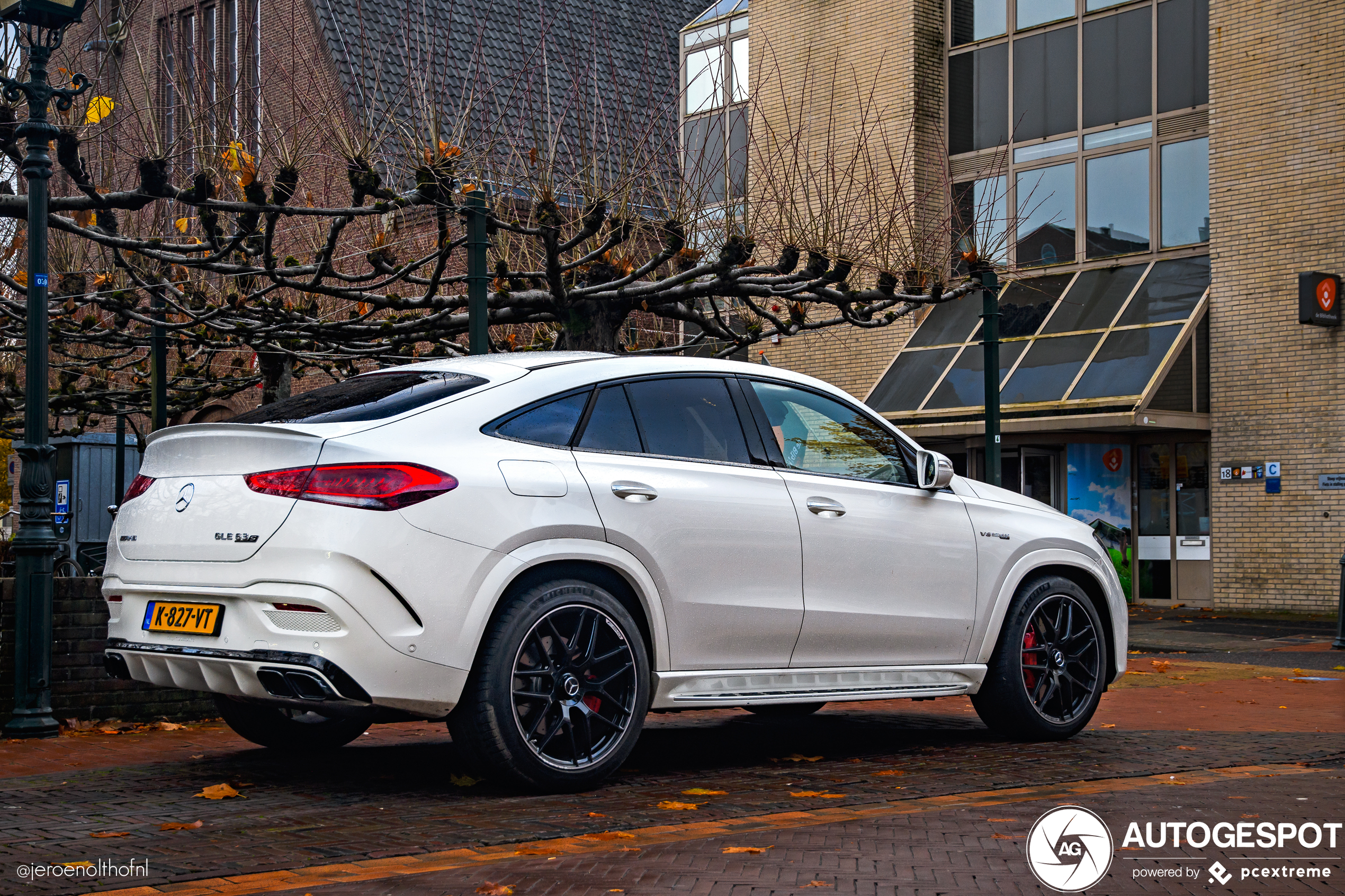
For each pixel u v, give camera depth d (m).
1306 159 18.55
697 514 5.68
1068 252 21.19
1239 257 19.11
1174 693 9.44
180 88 10.08
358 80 10.05
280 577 4.86
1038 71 21.62
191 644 5.12
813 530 6.07
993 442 12.77
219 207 8.47
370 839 4.39
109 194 8.38
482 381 5.45
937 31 22.53
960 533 6.64
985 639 6.69
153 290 10.80
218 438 5.23
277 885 3.79
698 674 5.66
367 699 4.81
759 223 11.80
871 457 6.54
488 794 5.27
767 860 4.10
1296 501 18.42
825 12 23.19
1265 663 11.98
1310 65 18.56
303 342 13.23
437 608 4.91
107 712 7.34
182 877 3.88
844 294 11.48
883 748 6.72
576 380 5.61
